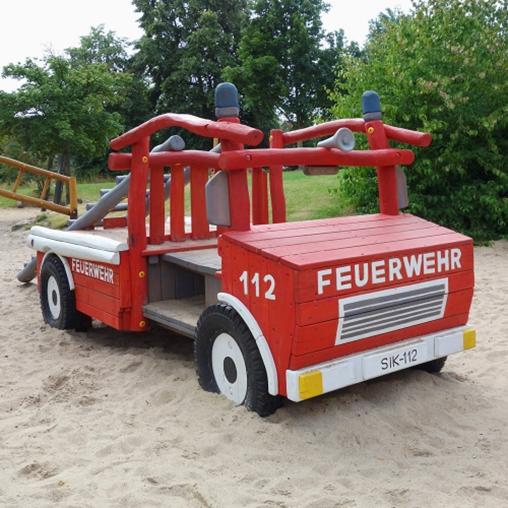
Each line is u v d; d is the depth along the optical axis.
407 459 3.64
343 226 4.49
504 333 6.12
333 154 4.48
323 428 3.91
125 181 6.40
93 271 5.85
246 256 3.99
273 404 4.03
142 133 5.11
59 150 23.02
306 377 3.74
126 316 5.47
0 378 5.26
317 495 3.25
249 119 43.94
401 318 4.18
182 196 5.80
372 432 3.91
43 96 21.67
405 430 3.98
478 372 5.07
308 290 3.69
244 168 4.18
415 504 3.17
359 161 4.64
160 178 5.62
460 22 11.18
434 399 4.38
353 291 3.88
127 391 4.80
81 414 4.39
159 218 5.67
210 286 4.91
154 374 5.12
